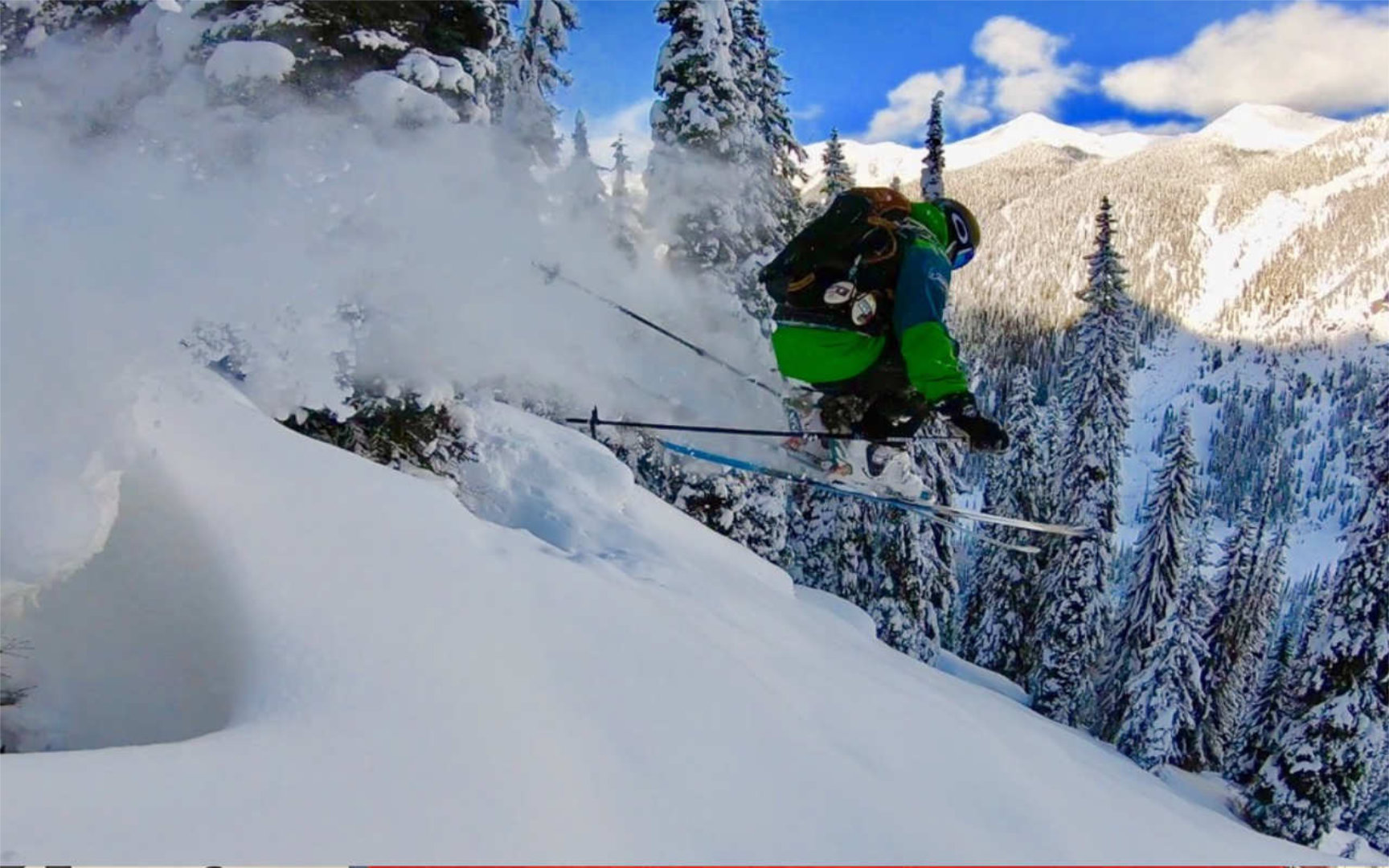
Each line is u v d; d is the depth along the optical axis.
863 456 5.73
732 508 16.62
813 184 21.06
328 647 3.57
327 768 2.93
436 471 8.26
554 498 8.39
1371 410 20.53
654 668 4.02
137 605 4.00
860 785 3.49
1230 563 30.16
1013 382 33.59
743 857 2.89
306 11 7.34
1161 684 24.62
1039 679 28.28
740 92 16.89
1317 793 19.34
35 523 3.87
